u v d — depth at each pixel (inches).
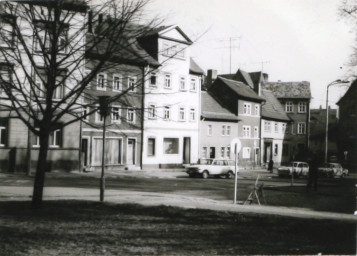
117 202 663.8
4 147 1259.8
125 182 1146.7
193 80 1982.0
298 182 1429.6
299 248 386.3
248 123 2399.1
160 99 1781.5
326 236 439.2
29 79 531.2
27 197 705.0
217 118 2126.0
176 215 552.4
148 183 1147.9
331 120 3380.9
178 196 837.8
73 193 800.3
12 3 519.2
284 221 519.2
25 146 1306.6
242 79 2684.5
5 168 1261.1
